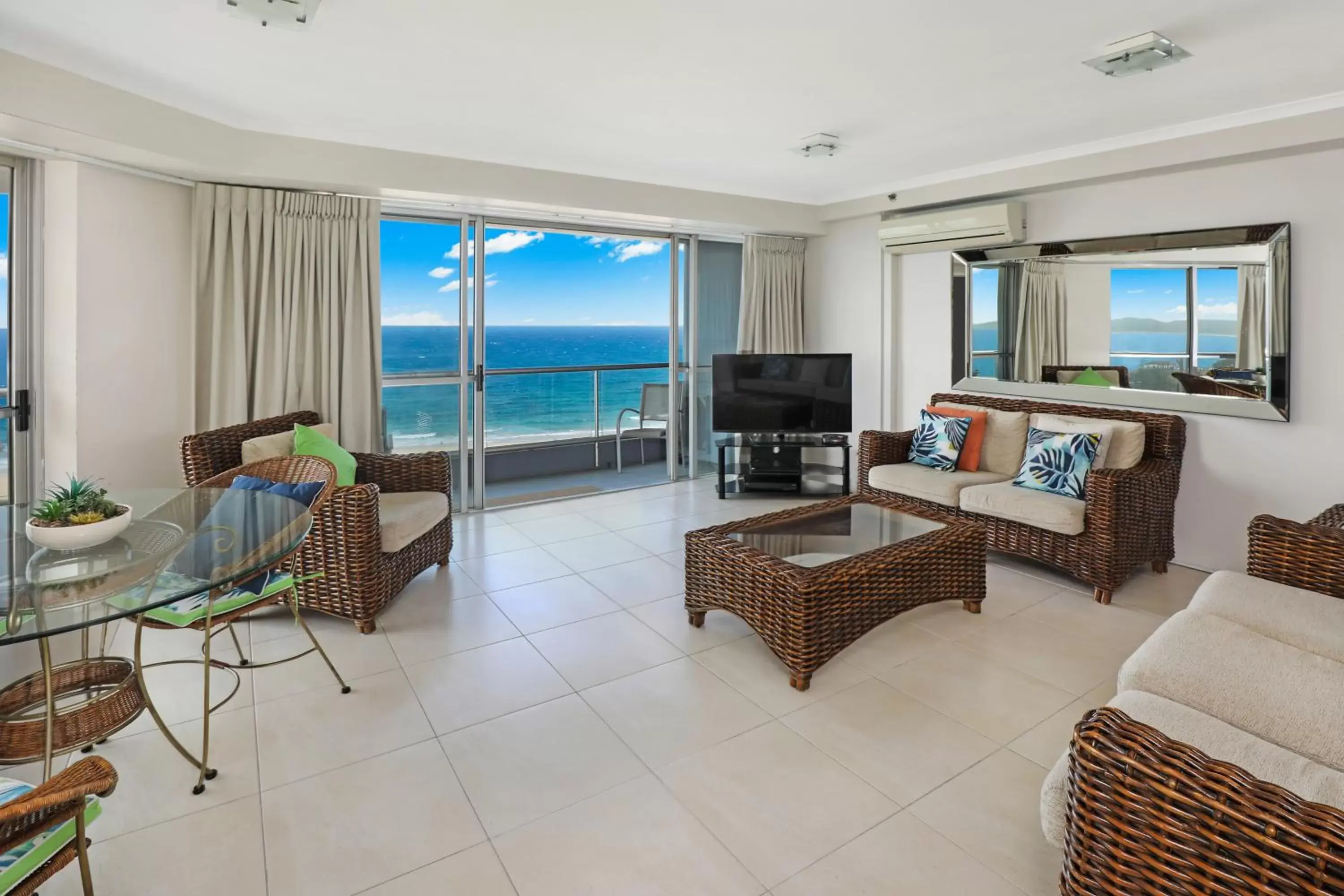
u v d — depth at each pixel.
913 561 3.11
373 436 4.64
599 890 1.78
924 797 2.13
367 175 4.12
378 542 3.27
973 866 1.86
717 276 6.30
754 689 2.77
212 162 3.65
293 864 1.86
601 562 4.25
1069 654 3.05
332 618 3.42
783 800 2.12
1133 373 4.36
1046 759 2.31
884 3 2.43
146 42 2.75
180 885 1.79
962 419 4.71
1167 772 1.38
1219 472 4.07
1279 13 2.50
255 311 4.23
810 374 5.85
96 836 1.95
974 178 4.85
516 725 2.52
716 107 3.54
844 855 1.90
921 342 5.65
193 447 3.41
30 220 3.48
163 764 2.28
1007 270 4.98
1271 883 1.24
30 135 3.10
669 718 2.56
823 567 2.85
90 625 1.63
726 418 5.87
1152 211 4.25
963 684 2.80
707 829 2.00
